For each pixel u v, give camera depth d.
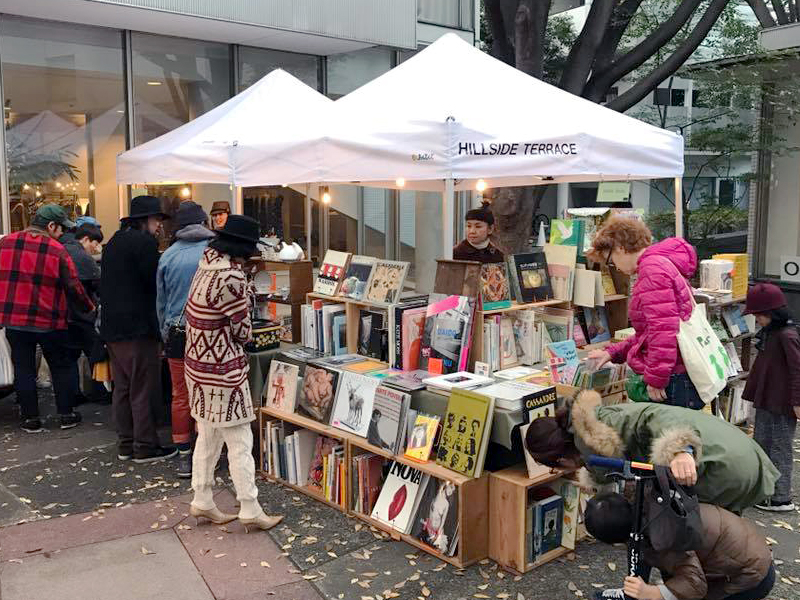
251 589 3.61
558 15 20.08
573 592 3.56
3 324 5.79
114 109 8.82
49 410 6.73
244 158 5.34
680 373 3.77
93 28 8.59
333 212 10.99
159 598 3.53
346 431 4.46
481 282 4.36
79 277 6.52
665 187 22.97
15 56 8.06
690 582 2.38
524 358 4.57
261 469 5.08
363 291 4.88
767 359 4.41
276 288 5.81
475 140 4.43
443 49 5.49
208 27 8.70
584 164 4.67
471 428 3.80
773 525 4.32
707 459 2.44
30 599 3.51
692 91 15.81
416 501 4.07
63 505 4.61
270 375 5.07
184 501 4.67
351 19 9.42
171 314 4.96
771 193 10.44
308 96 6.59
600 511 2.48
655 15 12.88
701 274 5.70
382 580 3.68
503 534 3.77
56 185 8.40
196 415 4.09
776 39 9.46
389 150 4.53
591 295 4.85
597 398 2.65
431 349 4.48
